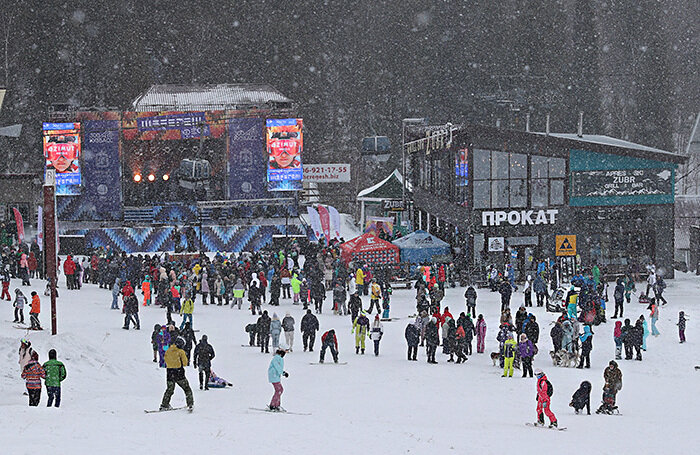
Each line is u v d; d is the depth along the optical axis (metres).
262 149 131.25
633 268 103.31
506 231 101.31
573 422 41.75
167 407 38.84
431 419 40.47
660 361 60.03
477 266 98.88
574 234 102.44
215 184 137.50
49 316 70.25
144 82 198.75
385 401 44.78
